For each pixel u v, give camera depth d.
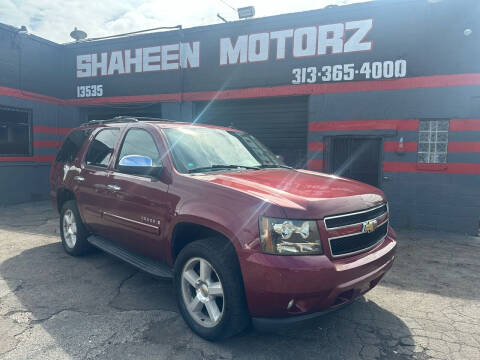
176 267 3.35
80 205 4.94
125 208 4.03
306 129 9.48
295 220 2.71
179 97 10.61
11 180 10.67
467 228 7.86
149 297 4.00
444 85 7.88
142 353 2.93
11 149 10.74
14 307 3.70
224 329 2.94
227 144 4.31
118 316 3.55
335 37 8.73
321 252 2.75
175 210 3.34
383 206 3.51
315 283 2.62
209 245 3.02
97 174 4.57
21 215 8.84
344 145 8.88
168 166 3.60
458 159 7.88
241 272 2.79
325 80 8.88
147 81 11.06
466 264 5.49
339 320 3.60
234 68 9.90
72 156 5.37
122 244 4.30
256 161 4.29
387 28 8.25
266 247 2.69
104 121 5.18
